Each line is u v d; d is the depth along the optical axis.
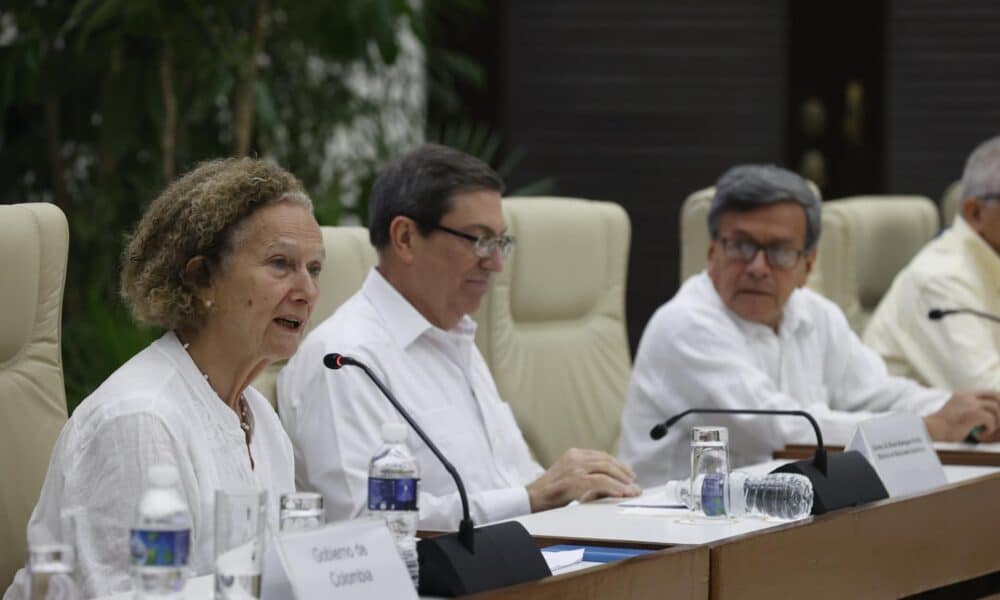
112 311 9.48
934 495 5.37
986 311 8.52
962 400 7.19
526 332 7.69
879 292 10.89
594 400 7.85
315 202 10.36
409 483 4.14
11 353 4.81
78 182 10.48
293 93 11.28
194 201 4.36
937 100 13.92
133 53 9.66
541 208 7.76
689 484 5.34
